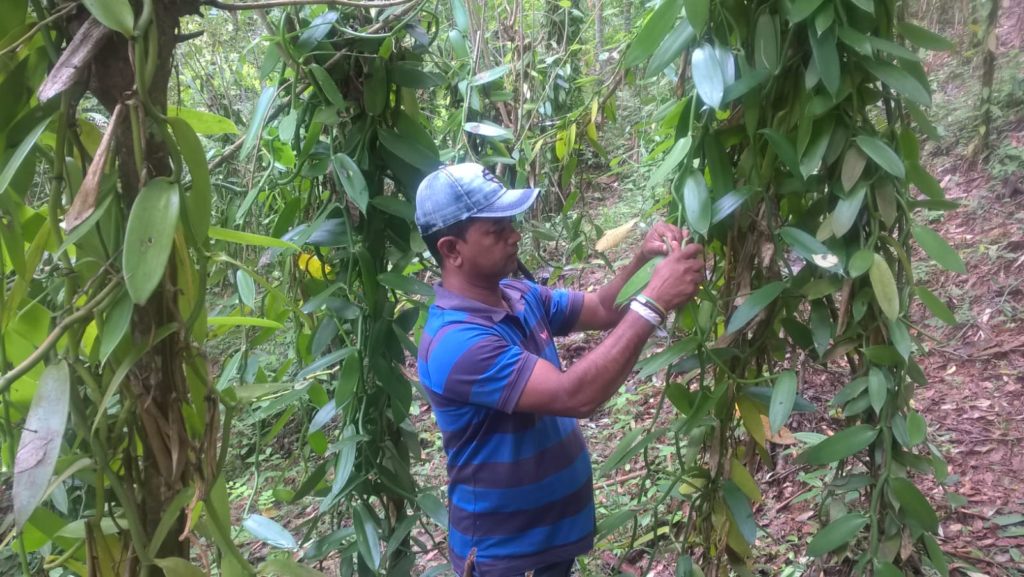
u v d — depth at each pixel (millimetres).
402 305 1673
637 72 2121
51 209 744
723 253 1219
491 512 1414
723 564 1237
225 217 1777
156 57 711
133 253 682
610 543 2275
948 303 3268
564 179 2402
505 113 2496
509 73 2576
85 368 767
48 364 730
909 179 1023
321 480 1619
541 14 3520
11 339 827
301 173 1526
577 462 1484
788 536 2283
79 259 776
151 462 818
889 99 1022
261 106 1444
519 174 2174
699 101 1058
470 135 1938
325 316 1533
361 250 1442
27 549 854
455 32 1735
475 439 1380
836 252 1030
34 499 646
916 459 1057
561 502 1441
